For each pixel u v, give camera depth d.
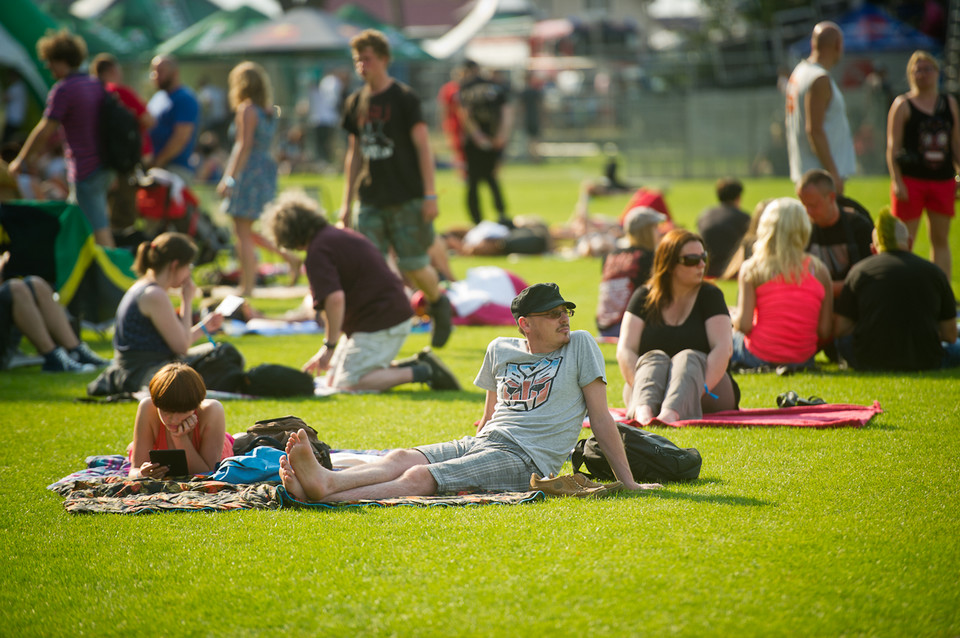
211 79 73.62
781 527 9.80
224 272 30.48
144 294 17.00
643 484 11.39
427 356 18.17
